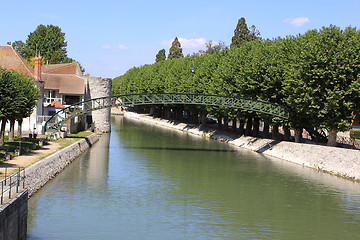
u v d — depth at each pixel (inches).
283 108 2474.2
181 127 4749.0
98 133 3789.4
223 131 3806.6
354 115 2170.3
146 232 1199.6
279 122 2568.9
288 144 2642.7
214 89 3193.9
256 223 1318.9
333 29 2161.7
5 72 1809.8
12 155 1641.2
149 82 5659.5
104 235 1159.0
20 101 1782.7
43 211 1326.3
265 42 2935.5
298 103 2224.4
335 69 2065.7
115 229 1209.4
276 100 2583.7
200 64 4104.3
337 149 2202.3
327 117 2146.9
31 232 1144.2
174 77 4542.3
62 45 6943.9
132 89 6663.4
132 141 3334.2
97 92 3890.3
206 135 3959.2
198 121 5132.9
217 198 1594.5
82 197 1507.1
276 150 2696.9
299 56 2267.5
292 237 1210.0
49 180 1686.8
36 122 2795.3
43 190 1546.5
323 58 2065.7
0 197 893.8
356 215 1428.4
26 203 985.5
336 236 1227.2
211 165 2282.2
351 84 2006.6
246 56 2881.4
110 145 3019.2
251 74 2632.9
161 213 1381.6
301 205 1529.3
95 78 3882.9
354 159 2038.6
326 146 2331.4
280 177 2001.7
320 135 2674.7
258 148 2920.8
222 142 3464.6
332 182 1900.8
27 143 2058.3
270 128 4116.6
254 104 2623.0
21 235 933.2
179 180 1876.2
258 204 1528.1
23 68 2952.8
